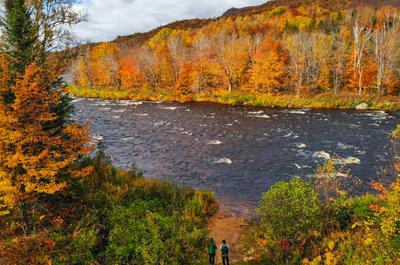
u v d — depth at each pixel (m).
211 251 15.45
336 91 65.75
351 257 14.20
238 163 31.70
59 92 14.88
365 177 26.64
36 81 13.06
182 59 81.31
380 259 12.69
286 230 15.62
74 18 17.89
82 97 83.50
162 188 21.94
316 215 16.48
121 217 16.25
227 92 72.81
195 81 75.38
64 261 12.83
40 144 13.89
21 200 13.30
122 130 46.19
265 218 16.41
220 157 33.62
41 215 15.53
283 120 49.28
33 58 16.33
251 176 28.47
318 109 57.78
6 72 13.54
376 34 65.19
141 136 42.81
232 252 17.02
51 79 15.01
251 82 72.00
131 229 15.35
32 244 12.84
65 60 17.92
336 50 72.62
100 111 61.44
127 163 32.66
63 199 17.25
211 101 70.38
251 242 17.75
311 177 27.53
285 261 15.08
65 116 18.58
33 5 16.89
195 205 20.80
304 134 40.88
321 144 36.38
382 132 40.06
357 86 67.62
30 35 16.73
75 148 14.80
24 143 12.93
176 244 15.19
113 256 14.07
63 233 14.77
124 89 88.56
